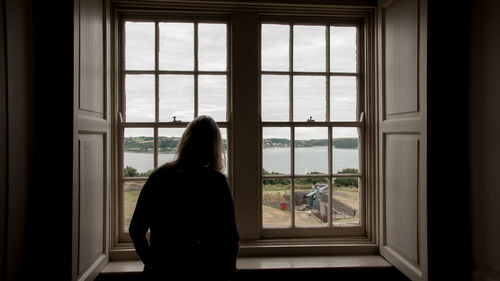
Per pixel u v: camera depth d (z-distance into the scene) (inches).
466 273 57.5
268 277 72.7
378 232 81.3
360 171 85.7
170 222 48.1
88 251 61.8
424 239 60.1
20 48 49.8
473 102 56.1
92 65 63.8
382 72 76.9
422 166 60.5
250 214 80.5
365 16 84.2
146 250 49.8
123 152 80.4
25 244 51.8
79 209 57.0
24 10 50.7
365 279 73.9
